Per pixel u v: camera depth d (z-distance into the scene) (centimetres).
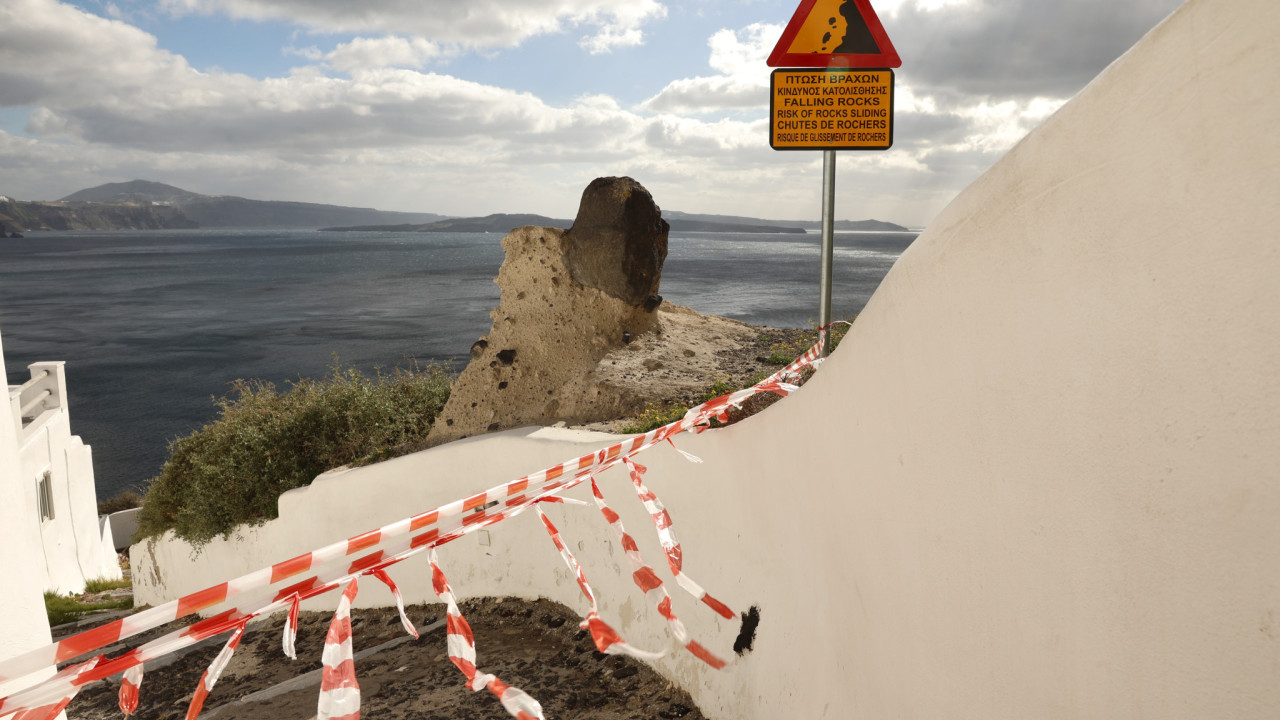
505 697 131
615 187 802
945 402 172
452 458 648
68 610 1163
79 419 3759
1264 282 96
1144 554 117
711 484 378
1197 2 103
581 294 804
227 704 536
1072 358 130
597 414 718
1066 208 129
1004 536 153
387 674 525
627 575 473
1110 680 125
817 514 264
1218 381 102
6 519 320
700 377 764
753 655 338
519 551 611
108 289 12012
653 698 416
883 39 376
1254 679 99
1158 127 110
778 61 378
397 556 164
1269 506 96
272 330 6744
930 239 175
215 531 912
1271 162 95
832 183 376
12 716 127
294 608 150
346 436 888
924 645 190
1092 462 126
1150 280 113
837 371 235
